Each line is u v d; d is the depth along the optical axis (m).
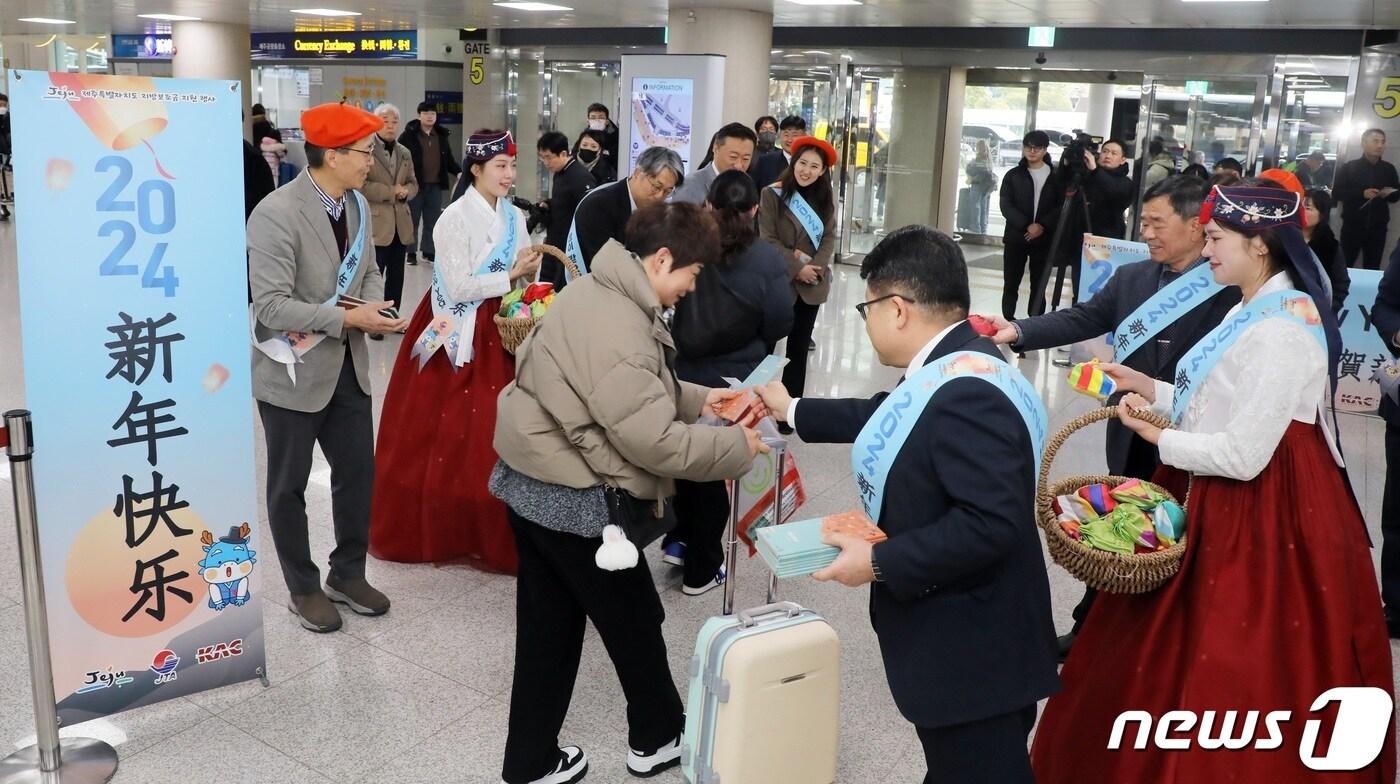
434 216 11.75
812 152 5.43
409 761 2.78
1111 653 2.33
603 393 2.23
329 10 12.81
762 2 9.81
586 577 2.42
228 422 2.84
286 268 3.11
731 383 3.33
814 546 1.85
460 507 3.90
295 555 3.41
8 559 3.85
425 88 16.22
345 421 3.42
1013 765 1.91
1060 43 11.55
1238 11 9.19
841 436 2.28
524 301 3.71
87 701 2.76
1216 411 2.26
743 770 2.26
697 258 2.29
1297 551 2.18
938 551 1.77
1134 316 3.00
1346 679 2.15
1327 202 3.50
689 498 3.69
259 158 6.79
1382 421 6.55
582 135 10.32
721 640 2.26
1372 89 10.23
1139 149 11.52
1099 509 2.29
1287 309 2.19
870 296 1.94
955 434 1.78
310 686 3.12
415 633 3.46
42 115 2.41
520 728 2.57
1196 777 2.18
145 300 2.63
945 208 13.39
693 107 8.80
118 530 2.72
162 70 18.88
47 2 12.16
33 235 2.45
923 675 1.89
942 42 12.10
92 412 2.62
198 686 2.94
